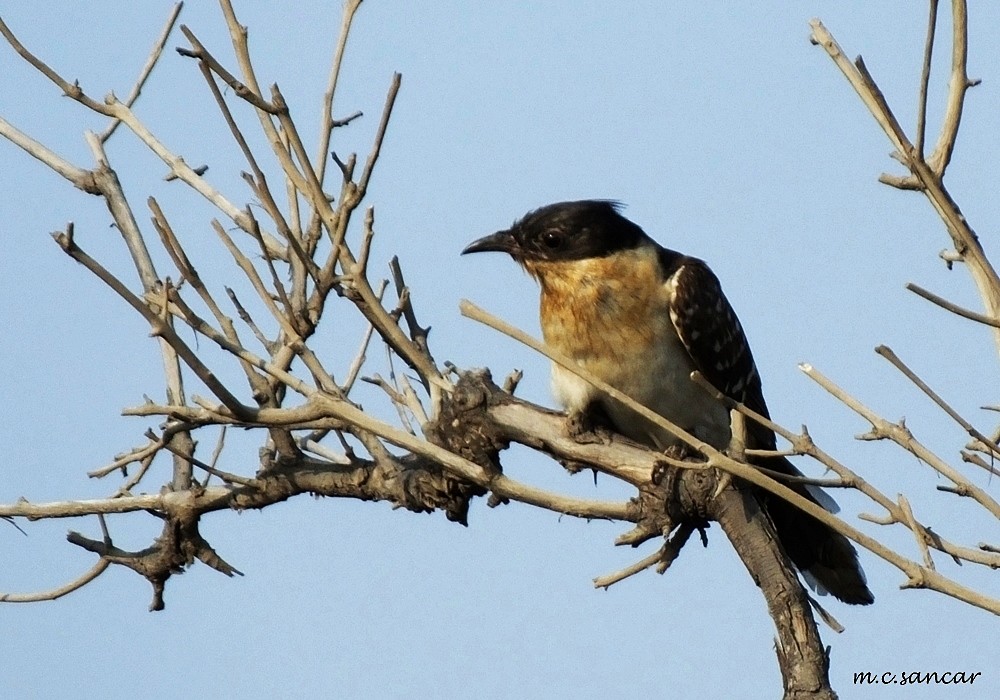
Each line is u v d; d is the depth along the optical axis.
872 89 6.80
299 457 10.26
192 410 9.07
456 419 9.90
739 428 8.79
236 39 9.27
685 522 9.09
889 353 6.91
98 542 10.55
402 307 10.41
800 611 8.32
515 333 7.61
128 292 8.66
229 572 10.46
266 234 10.57
